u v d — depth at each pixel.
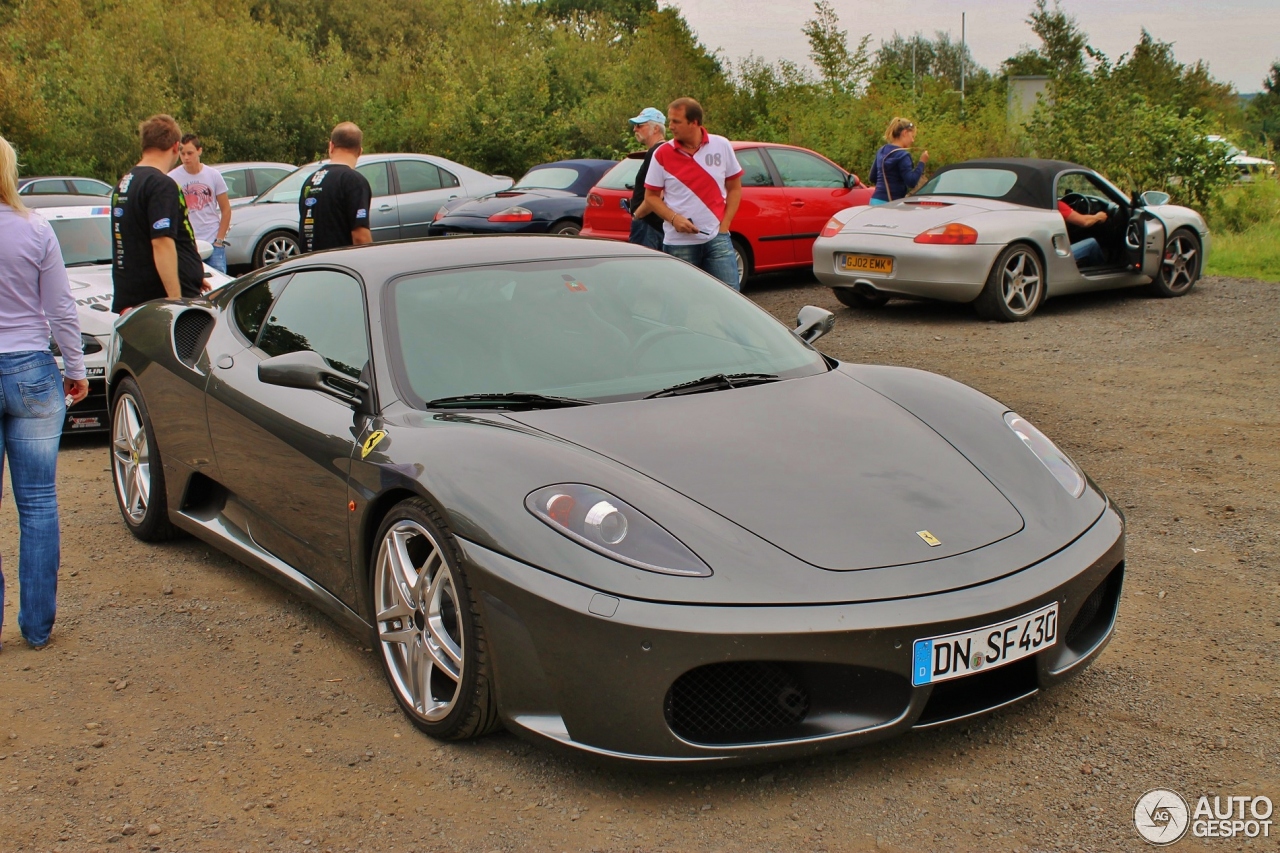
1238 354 7.23
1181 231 9.52
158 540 4.42
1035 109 16.27
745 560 2.36
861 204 11.24
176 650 3.39
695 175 6.77
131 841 2.37
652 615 2.28
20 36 27.92
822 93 19.70
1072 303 9.53
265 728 2.88
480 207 12.09
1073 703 2.90
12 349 3.22
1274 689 2.94
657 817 2.41
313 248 6.65
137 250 5.65
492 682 2.55
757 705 2.42
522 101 23.27
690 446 2.77
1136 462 5.07
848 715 2.38
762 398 3.12
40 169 23.70
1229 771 2.55
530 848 2.31
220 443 3.77
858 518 2.53
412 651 2.82
